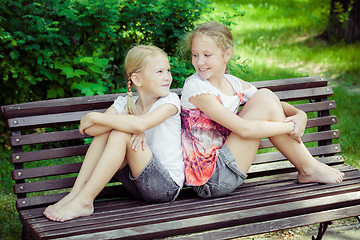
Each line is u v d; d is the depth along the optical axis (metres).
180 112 2.86
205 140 2.77
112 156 2.47
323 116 3.37
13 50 4.12
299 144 2.83
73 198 2.51
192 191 2.89
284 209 2.51
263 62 8.10
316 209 2.59
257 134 2.65
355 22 9.92
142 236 2.27
